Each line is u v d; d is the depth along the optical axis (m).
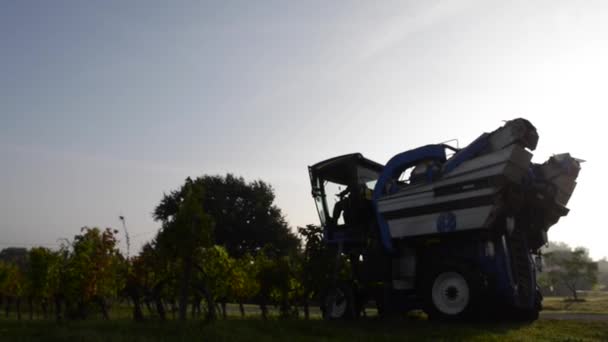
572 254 54.19
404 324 11.24
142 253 14.15
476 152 12.01
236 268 17.83
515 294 11.86
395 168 13.44
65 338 8.23
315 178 15.73
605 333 10.39
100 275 14.21
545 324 11.97
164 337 8.30
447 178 12.16
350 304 13.23
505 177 11.29
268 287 17.44
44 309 18.44
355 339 9.13
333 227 15.12
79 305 14.22
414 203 12.65
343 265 13.81
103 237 14.54
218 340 8.20
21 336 8.59
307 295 14.38
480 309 11.51
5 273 21.41
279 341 8.65
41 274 16.47
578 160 13.72
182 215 10.38
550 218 13.23
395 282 13.05
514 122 11.53
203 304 19.17
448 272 12.02
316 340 8.85
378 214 13.32
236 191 53.53
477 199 11.57
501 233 11.87
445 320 11.84
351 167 14.82
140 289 13.88
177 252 10.45
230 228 50.91
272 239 52.12
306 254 13.30
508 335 9.74
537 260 13.79
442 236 12.24
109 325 9.80
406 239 12.77
